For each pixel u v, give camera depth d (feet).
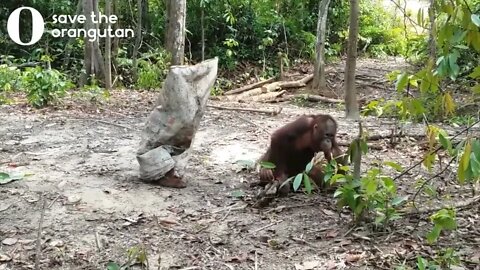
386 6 89.04
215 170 23.82
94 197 20.20
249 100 55.31
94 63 53.57
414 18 74.49
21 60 59.47
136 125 32.96
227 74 67.51
